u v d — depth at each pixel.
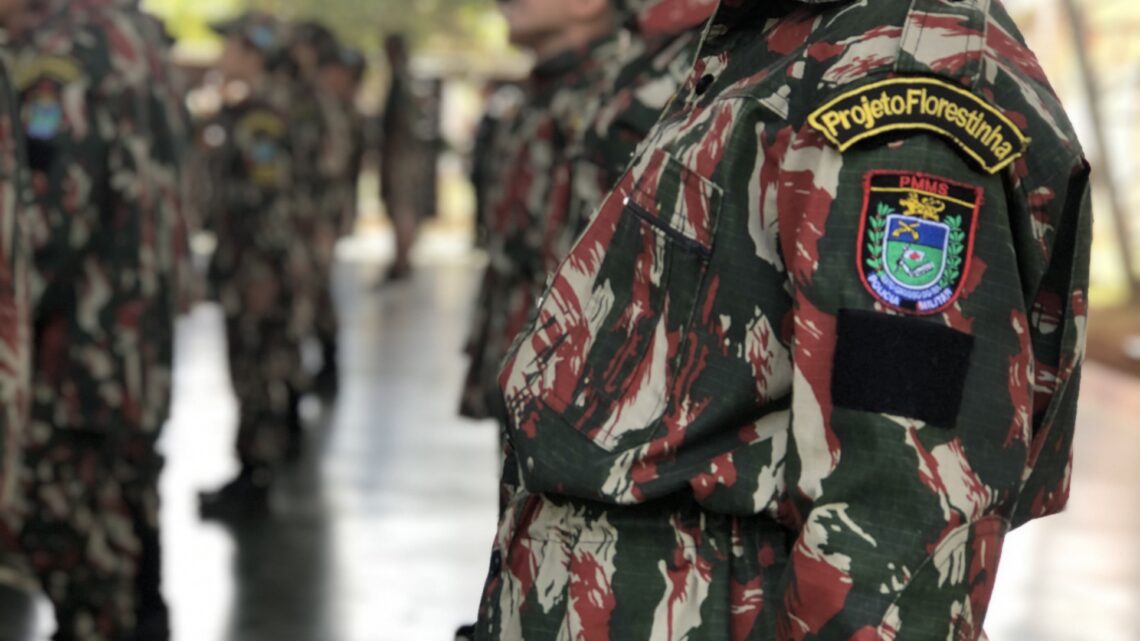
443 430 12.37
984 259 2.53
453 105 33.47
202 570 8.30
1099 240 20.39
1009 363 2.53
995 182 2.55
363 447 11.60
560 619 2.82
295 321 9.82
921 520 2.46
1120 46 20.56
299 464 10.95
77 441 5.95
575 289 2.89
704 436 2.72
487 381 7.33
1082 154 2.63
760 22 2.93
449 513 9.69
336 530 9.20
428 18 34.31
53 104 5.77
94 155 5.81
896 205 2.52
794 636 2.52
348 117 14.33
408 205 22.89
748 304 2.71
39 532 6.00
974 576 2.49
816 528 2.49
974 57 2.57
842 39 2.65
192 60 15.64
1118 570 8.77
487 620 3.02
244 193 9.78
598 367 2.82
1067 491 2.92
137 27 6.16
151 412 6.13
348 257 26.72
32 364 5.90
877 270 2.50
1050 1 21.50
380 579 8.23
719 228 2.71
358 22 32.69
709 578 2.74
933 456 2.46
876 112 2.54
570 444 2.80
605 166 4.86
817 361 2.53
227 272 9.82
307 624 7.43
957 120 2.53
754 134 2.69
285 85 11.48
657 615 2.74
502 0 6.74
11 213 4.72
